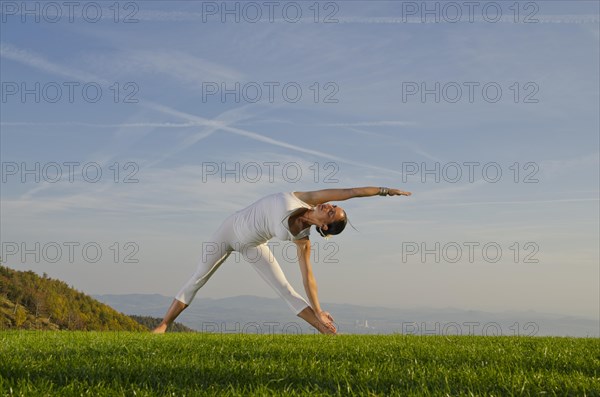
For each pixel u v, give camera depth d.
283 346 6.61
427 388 3.87
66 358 5.07
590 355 6.05
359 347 6.63
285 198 8.80
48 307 47.94
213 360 5.08
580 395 3.68
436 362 5.32
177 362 4.95
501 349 6.54
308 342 7.43
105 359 5.05
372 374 4.49
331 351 6.09
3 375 4.09
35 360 4.92
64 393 3.55
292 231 8.80
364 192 8.55
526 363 5.32
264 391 3.70
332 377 4.31
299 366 4.75
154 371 4.40
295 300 9.73
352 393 3.69
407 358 5.58
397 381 4.17
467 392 3.84
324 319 9.45
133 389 3.66
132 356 5.34
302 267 9.21
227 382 4.07
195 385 3.86
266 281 9.86
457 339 8.52
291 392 3.72
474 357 5.70
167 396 3.53
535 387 3.91
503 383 4.06
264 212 9.06
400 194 8.50
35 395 3.44
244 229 9.36
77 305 51.38
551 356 5.80
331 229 8.62
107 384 3.93
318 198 8.66
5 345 6.24
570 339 8.62
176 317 10.29
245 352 5.86
